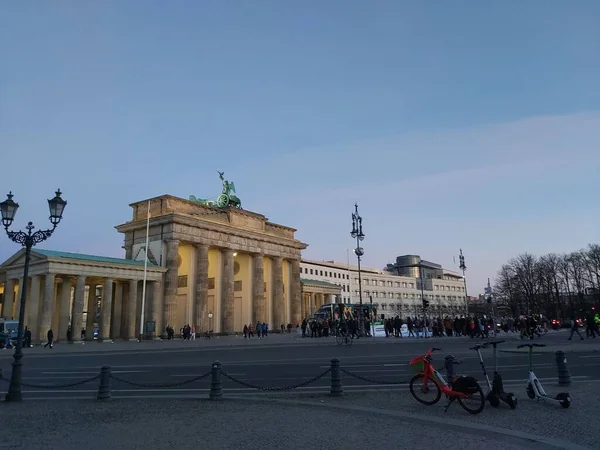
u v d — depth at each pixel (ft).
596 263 339.57
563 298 366.43
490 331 214.07
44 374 79.25
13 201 60.75
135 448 29.71
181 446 29.99
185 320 253.24
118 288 240.32
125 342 196.54
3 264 216.74
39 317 202.90
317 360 94.38
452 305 605.31
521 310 370.73
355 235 208.85
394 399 46.98
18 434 34.19
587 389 50.16
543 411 39.55
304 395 51.29
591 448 28.45
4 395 56.34
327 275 531.09
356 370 74.43
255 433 33.30
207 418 39.14
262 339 193.77
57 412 43.37
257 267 288.51
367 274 586.45
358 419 37.68
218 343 165.89
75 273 201.36
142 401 49.44
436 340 157.69
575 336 174.19
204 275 253.44
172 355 117.70
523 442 29.96
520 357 89.92
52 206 62.59
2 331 169.27
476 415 38.58
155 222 245.24
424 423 35.86
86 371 82.58
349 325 188.85
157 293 232.53
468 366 77.00
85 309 323.78
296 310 315.99
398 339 168.55
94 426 36.70
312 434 32.71
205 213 268.21
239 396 51.19
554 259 375.86
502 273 416.67
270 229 311.88
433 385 50.52
